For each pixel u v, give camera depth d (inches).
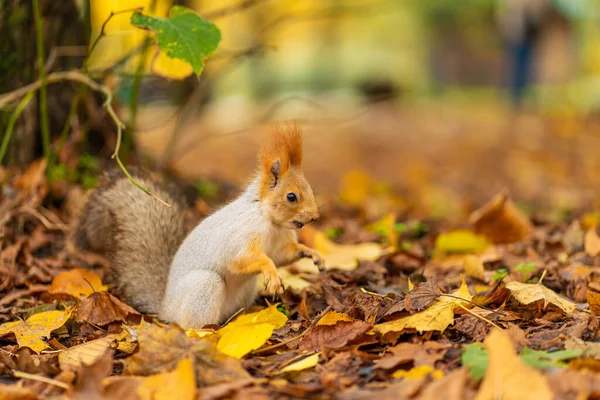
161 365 236.2
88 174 464.8
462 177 892.6
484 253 385.1
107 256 356.8
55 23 460.4
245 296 321.4
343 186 719.1
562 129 1130.0
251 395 216.8
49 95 468.4
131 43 578.9
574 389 207.9
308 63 1397.6
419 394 209.6
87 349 263.4
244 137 965.2
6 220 389.7
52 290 329.7
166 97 587.5
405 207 585.9
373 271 358.9
